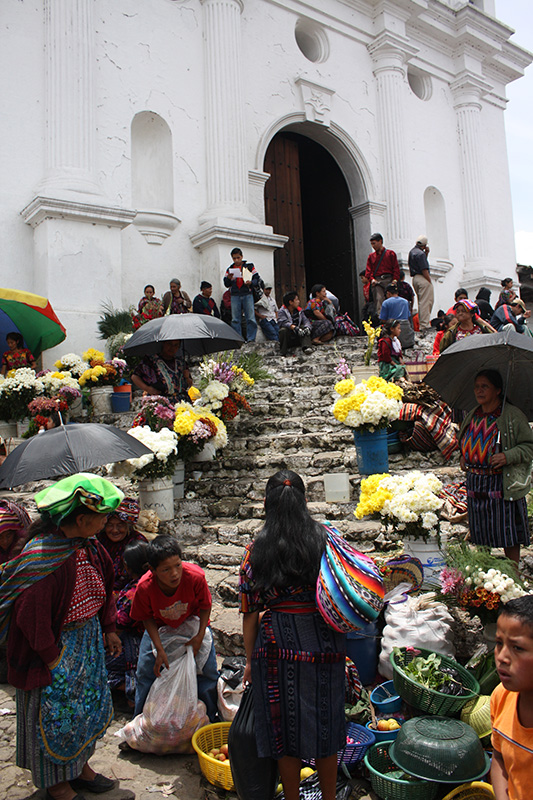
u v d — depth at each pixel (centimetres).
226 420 718
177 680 317
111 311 1059
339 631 242
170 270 1210
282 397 805
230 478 633
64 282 1023
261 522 536
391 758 281
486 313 1167
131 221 1095
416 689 300
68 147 1055
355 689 312
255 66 1364
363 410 539
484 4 1889
